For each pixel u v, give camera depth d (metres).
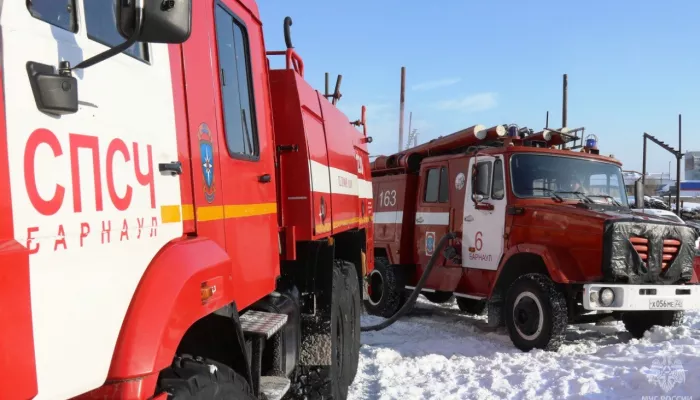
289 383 3.70
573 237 7.04
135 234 2.01
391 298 10.14
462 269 8.80
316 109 4.91
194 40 2.73
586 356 6.50
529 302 7.10
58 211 1.64
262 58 3.88
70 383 1.66
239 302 3.05
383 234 10.58
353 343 5.74
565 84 25.73
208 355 2.74
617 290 6.67
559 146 8.88
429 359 6.76
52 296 1.60
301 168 4.38
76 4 1.78
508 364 6.36
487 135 8.76
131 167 2.02
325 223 4.83
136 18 1.66
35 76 1.57
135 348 1.88
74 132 1.73
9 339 1.44
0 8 1.50
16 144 1.51
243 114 3.38
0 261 1.42
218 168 2.87
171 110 2.39
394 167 10.70
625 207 8.03
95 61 1.68
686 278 7.13
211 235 2.72
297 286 4.61
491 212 8.26
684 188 48.19
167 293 2.04
